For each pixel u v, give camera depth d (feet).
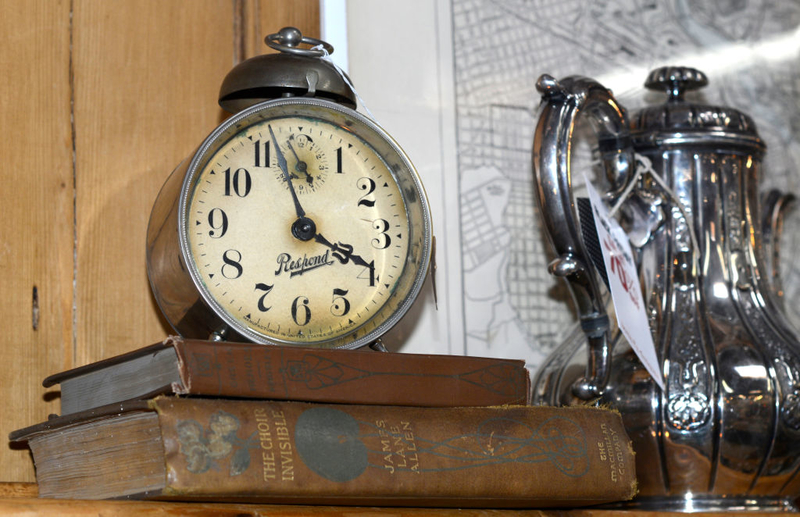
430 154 2.81
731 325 2.52
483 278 2.83
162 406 1.93
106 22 2.48
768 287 2.64
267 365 2.02
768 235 2.94
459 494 2.08
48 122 2.41
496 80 2.92
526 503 2.18
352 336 2.21
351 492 2.01
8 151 2.37
